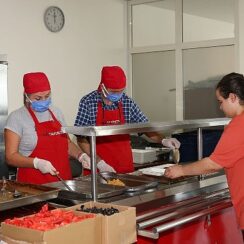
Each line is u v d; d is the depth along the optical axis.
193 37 4.95
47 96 2.59
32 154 2.68
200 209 2.29
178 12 4.99
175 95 5.12
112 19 5.14
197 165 2.16
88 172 2.79
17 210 2.15
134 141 4.21
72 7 4.64
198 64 4.94
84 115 2.92
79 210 1.87
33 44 4.27
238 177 2.13
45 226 1.62
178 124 2.42
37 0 4.29
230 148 2.07
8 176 3.54
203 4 4.83
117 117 3.00
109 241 1.75
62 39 4.55
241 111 2.12
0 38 3.99
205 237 2.50
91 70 4.89
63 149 2.78
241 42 4.55
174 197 2.31
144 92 5.37
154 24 5.21
